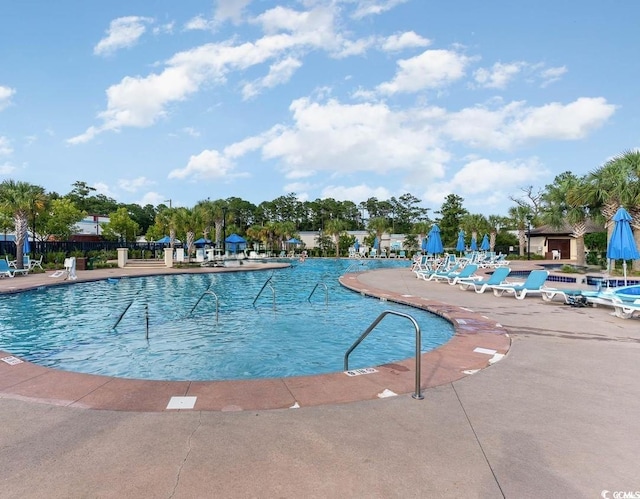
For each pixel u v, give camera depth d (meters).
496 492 2.75
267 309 12.24
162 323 10.16
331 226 52.66
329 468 3.05
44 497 2.67
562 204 29.36
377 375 5.37
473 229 46.34
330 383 5.05
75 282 17.66
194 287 17.61
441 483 2.86
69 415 4.04
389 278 20.53
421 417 4.00
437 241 23.02
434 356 6.26
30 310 11.87
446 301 12.39
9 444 3.42
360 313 11.48
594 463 3.14
